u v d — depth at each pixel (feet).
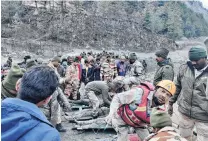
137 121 12.51
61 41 165.78
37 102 5.35
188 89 13.12
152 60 122.72
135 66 41.93
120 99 12.34
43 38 159.74
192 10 258.37
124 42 189.88
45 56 120.06
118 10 226.79
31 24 169.99
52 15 181.88
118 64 43.55
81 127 20.56
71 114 23.59
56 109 18.88
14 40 120.57
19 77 8.02
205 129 13.07
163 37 208.74
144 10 234.58
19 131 4.68
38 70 5.46
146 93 12.02
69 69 28.53
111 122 13.44
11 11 168.55
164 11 235.20
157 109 8.89
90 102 24.62
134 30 205.57
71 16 187.52
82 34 178.81
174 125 15.01
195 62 12.65
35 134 4.80
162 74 17.35
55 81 5.56
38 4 183.93
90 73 39.60
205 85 12.66
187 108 13.39
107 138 19.35
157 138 7.95
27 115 4.89
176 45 197.98
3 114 4.81
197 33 236.43
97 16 199.11
